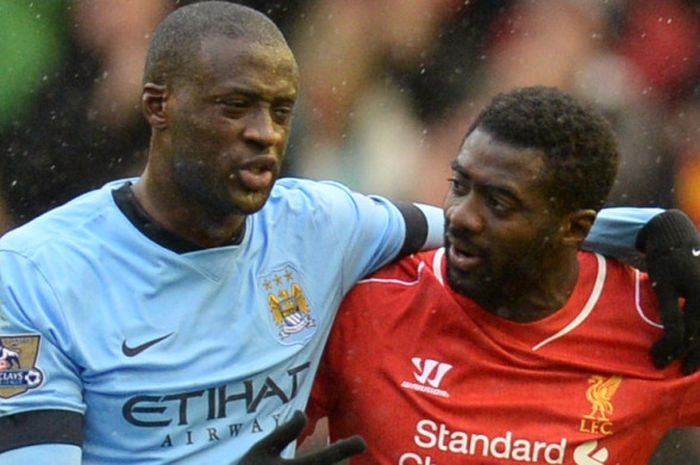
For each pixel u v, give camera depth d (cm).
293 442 1300
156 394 1207
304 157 2550
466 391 1328
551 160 1261
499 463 1318
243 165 1182
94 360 1194
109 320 1205
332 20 2561
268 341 1256
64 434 1174
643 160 2612
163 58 1194
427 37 2592
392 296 1352
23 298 1188
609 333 1346
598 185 1299
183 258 1221
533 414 1325
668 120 2625
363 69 2580
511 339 1333
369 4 2575
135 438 1212
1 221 2478
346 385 1339
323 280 1307
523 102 1265
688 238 1337
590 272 1361
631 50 2636
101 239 1223
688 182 2616
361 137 2570
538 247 1284
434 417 1317
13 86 2475
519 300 1319
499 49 2620
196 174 1191
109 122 2502
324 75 2569
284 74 1187
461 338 1334
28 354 1179
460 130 2595
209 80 1170
